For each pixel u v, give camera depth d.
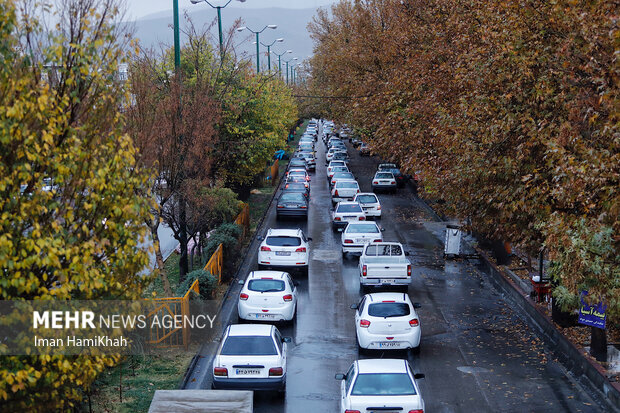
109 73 11.65
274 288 25.34
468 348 23.31
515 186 21.58
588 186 16.62
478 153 22.72
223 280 32.38
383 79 51.31
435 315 27.48
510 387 19.64
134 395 18.36
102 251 11.41
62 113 10.91
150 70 28.72
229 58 41.50
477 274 34.81
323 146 133.25
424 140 33.12
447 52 32.31
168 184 26.61
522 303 27.89
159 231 49.16
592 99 17.48
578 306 20.44
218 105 31.73
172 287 30.66
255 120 43.12
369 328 22.17
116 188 11.34
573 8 17.69
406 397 15.12
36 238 10.20
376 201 50.94
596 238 14.99
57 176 10.77
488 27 23.70
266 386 18.02
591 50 17.00
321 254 39.47
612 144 15.91
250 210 54.88
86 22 11.08
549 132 19.64
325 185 73.75
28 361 10.84
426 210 56.06
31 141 10.25
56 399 11.53
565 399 18.73
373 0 56.56
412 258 38.56
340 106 66.69
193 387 19.48
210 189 30.91
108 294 11.92
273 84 60.66
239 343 18.41
